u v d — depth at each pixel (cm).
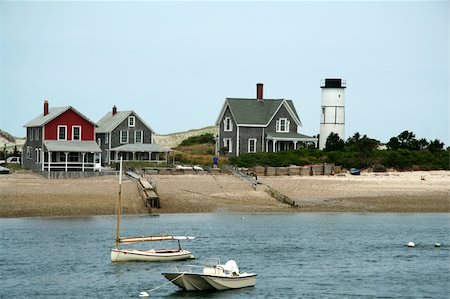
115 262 13162
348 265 13412
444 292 11688
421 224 18438
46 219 17738
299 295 11388
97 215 18538
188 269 12656
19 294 11156
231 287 11612
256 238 15838
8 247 14250
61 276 12200
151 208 19350
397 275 12731
